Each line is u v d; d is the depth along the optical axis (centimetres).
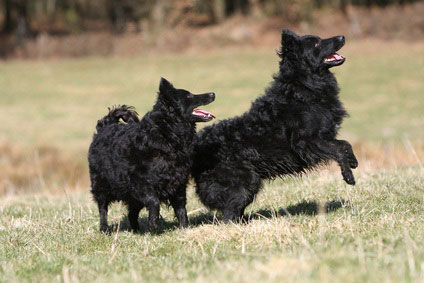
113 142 1062
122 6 8131
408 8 7881
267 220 963
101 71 6500
